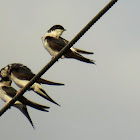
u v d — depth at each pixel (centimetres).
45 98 1438
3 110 1220
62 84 1318
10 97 1598
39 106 1410
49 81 1312
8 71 1559
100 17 1098
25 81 1536
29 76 1541
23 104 1456
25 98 1425
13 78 1552
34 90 1431
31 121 1462
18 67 1554
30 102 1422
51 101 1430
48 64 1160
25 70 1551
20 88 1490
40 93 1433
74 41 1136
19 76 1543
